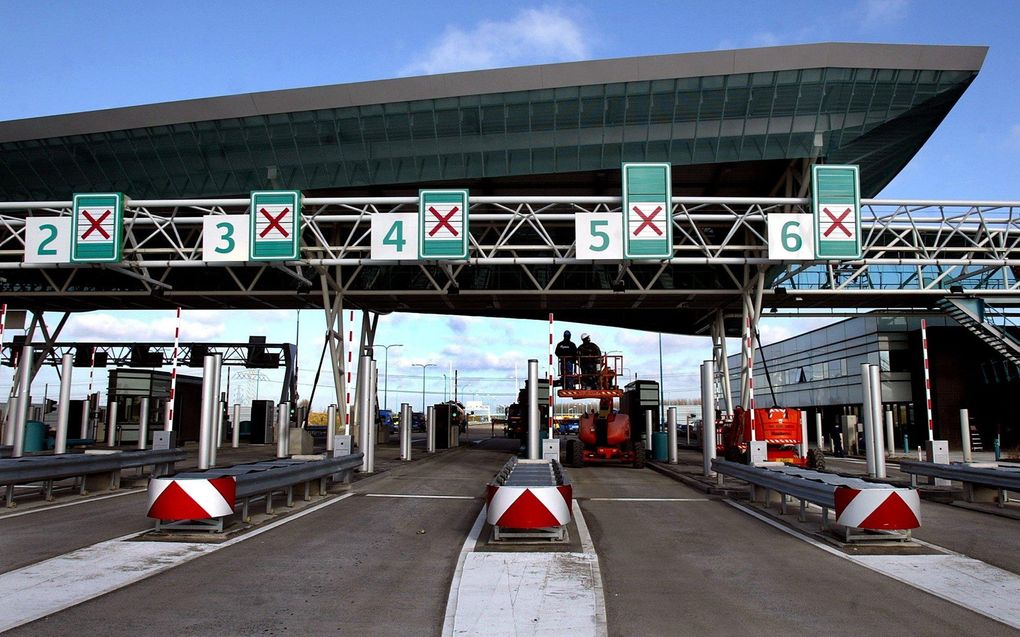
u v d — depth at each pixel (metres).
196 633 6.11
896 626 6.41
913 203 21.73
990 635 6.18
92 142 25.30
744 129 23.33
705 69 22.47
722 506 14.51
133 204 20.58
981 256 32.12
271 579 7.95
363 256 30.44
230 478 10.34
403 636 6.09
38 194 26.92
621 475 22.55
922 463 16.17
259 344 46.88
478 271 33.16
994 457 33.56
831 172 18.67
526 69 23.02
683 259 19.52
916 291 27.47
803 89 22.62
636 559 9.20
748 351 23.78
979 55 22.22
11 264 19.95
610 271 32.09
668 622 6.50
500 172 24.66
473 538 10.38
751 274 27.91
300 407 46.22
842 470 24.55
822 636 6.13
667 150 23.81
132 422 35.56
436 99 23.53
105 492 15.38
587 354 29.36
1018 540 10.59
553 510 9.74
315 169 25.30
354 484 17.58
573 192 27.23
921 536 10.92
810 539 10.65
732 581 8.04
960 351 41.41
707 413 19.44
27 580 7.75
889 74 22.36
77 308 36.44
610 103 23.23
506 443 47.75
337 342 27.78
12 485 12.84
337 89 23.75
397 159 24.91
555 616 6.59
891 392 43.69
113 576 7.96
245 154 25.23
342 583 7.82
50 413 50.19
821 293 28.14
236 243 19.58
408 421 27.64
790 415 22.34
